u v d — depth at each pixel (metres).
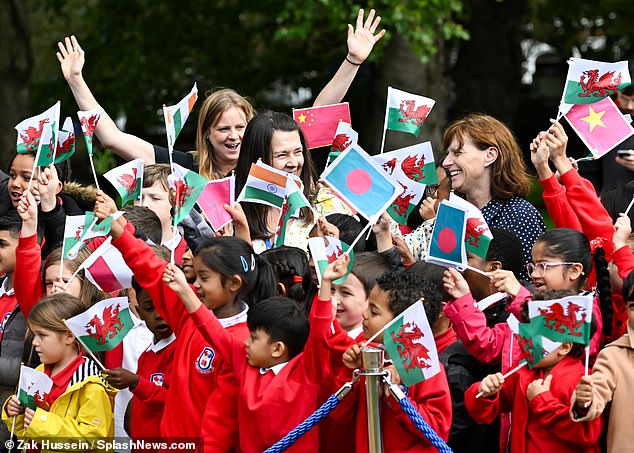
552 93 36.69
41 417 8.61
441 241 8.38
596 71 9.27
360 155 8.13
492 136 9.84
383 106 26.28
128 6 30.80
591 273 9.28
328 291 7.73
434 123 26.09
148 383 8.71
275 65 31.83
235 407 8.18
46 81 31.48
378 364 7.61
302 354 7.89
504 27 30.94
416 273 8.66
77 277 9.68
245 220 9.04
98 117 9.47
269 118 9.76
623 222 8.80
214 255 8.35
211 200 9.05
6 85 25.86
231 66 31.56
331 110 10.52
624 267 8.62
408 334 7.59
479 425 8.44
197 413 8.35
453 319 8.23
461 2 27.12
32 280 9.43
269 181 9.04
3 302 10.41
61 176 11.33
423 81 26.05
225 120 10.82
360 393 7.95
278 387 7.91
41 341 9.02
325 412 7.77
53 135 9.65
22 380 8.72
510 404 8.17
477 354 8.24
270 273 8.59
